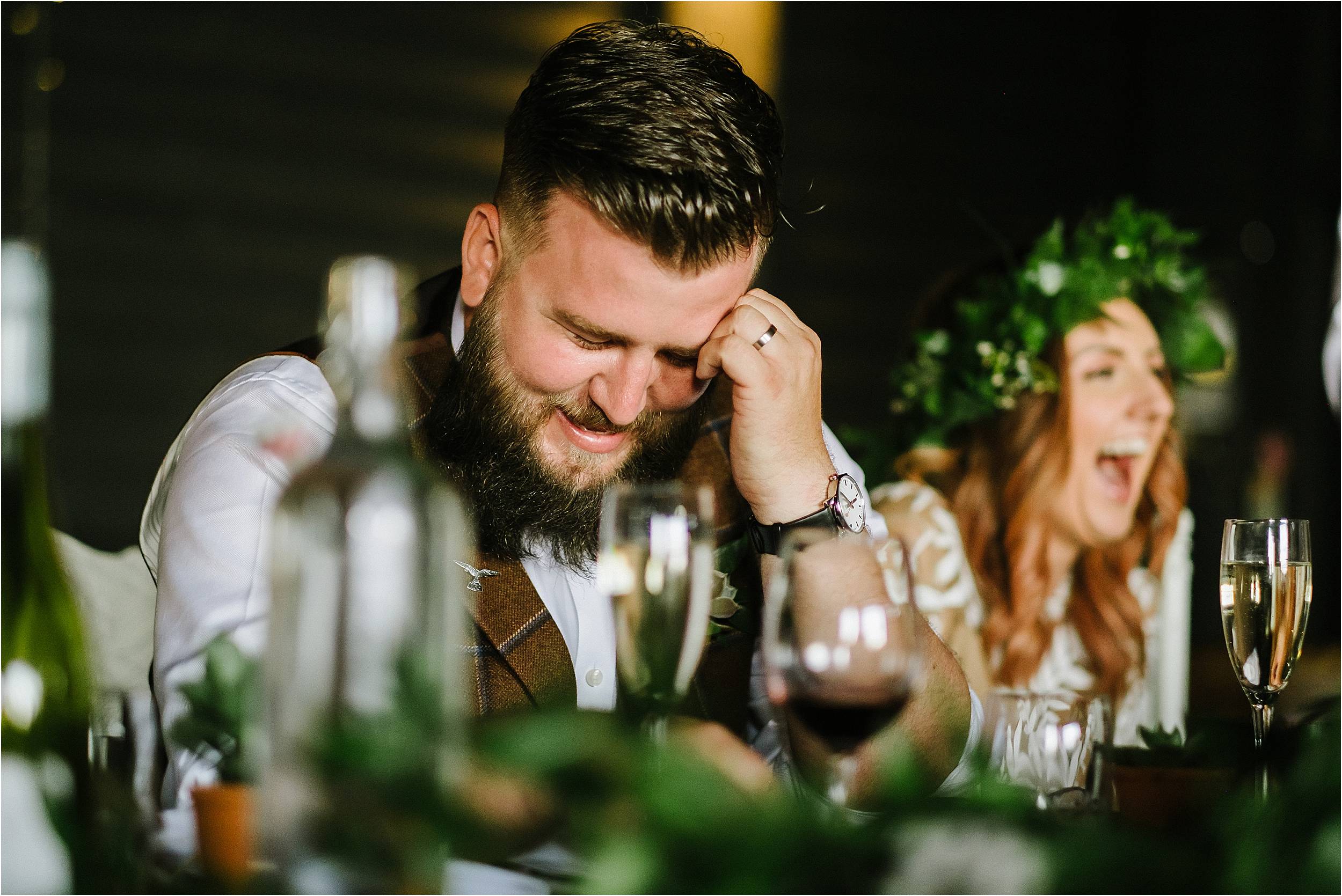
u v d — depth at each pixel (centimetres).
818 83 479
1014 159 506
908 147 491
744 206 138
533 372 147
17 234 374
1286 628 124
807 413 152
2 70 372
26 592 92
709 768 66
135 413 391
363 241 420
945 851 63
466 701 152
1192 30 512
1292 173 505
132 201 390
